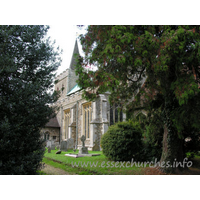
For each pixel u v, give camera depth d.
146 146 9.19
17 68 5.50
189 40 5.45
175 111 6.01
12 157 5.11
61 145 16.14
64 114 25.62
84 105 20.30
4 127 4.70
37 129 5.86
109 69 7.16
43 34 6.50
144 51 5.43
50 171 7.44
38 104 5.76
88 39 7.05
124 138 9.11
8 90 5.34
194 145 7.99
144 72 8.81
